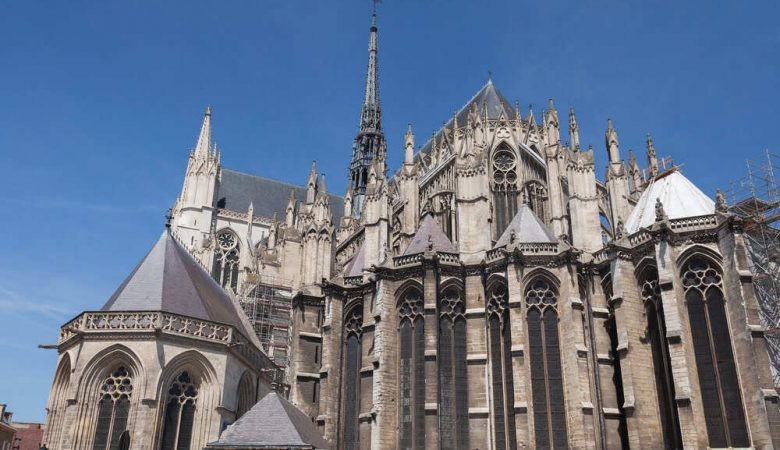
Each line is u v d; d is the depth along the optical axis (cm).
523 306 5100
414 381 5262
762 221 5184
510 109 8200
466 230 5884
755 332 4409
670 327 4594
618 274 5034
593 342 5088
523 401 4762
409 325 5466
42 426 8994
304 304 6350
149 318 4438
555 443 4756
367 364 5631
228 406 4644
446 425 5056
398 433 5144
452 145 7400
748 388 4375
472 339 5259
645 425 4641
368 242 6525
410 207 6744
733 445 4362
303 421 4781
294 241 8562
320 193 7412
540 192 6906
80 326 4434
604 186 7300
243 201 11881
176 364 4453
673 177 5716
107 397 4322
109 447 4184
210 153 11394
